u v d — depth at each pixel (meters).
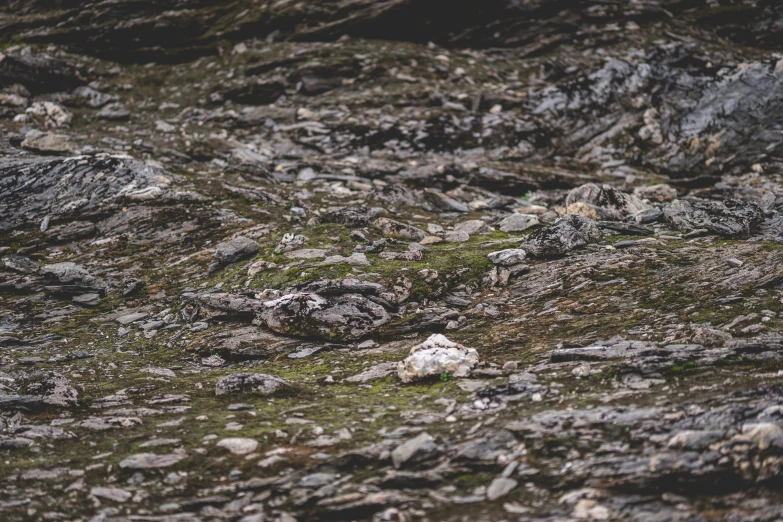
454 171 10.73
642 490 3.33
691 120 12.11
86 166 9.72
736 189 10.08
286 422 4.50
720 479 3.29
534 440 3.86
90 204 9.10
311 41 14.06
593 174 11.19
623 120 12.37
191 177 10.02
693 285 6.20
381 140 11.55
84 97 12.98
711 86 12.70
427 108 12.24
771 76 12.41
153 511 3.56
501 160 11.45
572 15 14.27
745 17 15.03
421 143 11.53
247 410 4.78
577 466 3.57
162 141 11.46
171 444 4.25
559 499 3.34
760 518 3.02
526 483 3.51
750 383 4.19
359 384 5.19
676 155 11.64
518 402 4.48
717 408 3.85
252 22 14.12
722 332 5.07
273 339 6.14
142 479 3.87
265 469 3.89
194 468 3.96
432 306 6.49
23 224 8.83
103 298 7.36
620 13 14.43
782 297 5.72
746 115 11.96
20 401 4.94
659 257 6.95
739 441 3.45
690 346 4.96
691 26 14.66
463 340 5.83
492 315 6.25
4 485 3.85
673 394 4.21
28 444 4.34
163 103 13.03
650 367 4.64
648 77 13.10
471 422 4.24
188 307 6.86
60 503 3.67
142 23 13.91
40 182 9.45
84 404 5.02
